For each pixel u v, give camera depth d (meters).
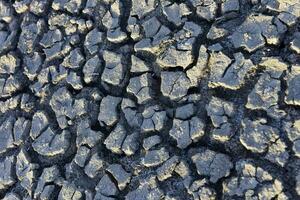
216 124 1.39
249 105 1.38
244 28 1.42
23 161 1.51
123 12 1.52
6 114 1.56
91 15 1.54
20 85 1.57
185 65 1.44
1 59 1.59
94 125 1.48
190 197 1.38
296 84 1.36
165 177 1.41
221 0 1.45
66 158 1.49
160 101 1.45
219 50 1.42
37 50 1.57
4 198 1.51
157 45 1.47
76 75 1.52
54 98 1.53
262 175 1.34
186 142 1.41
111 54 1.50
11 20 1.62
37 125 1.53
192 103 1.42
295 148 1.33
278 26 1.39
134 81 1.47
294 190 1.32
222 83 1.41
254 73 1.39
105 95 1.49
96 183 1.45
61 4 1.57
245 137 1.37
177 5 1.48
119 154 1.45
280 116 1.36
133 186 1.42
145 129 1.44
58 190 1.48
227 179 1.36
